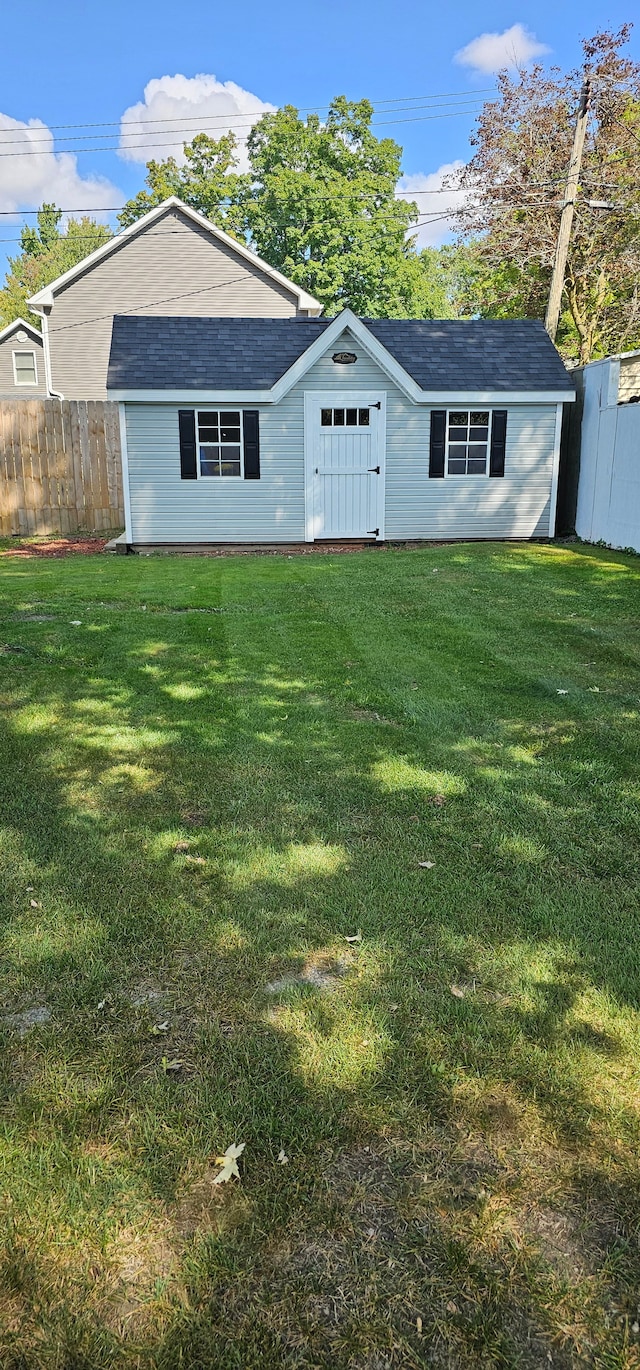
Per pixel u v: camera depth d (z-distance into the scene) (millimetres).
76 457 14289
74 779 3871
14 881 2965
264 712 4809
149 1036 2215
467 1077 2078
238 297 21812
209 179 38375
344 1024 2258
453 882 2973
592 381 12617
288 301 21938
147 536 12742
